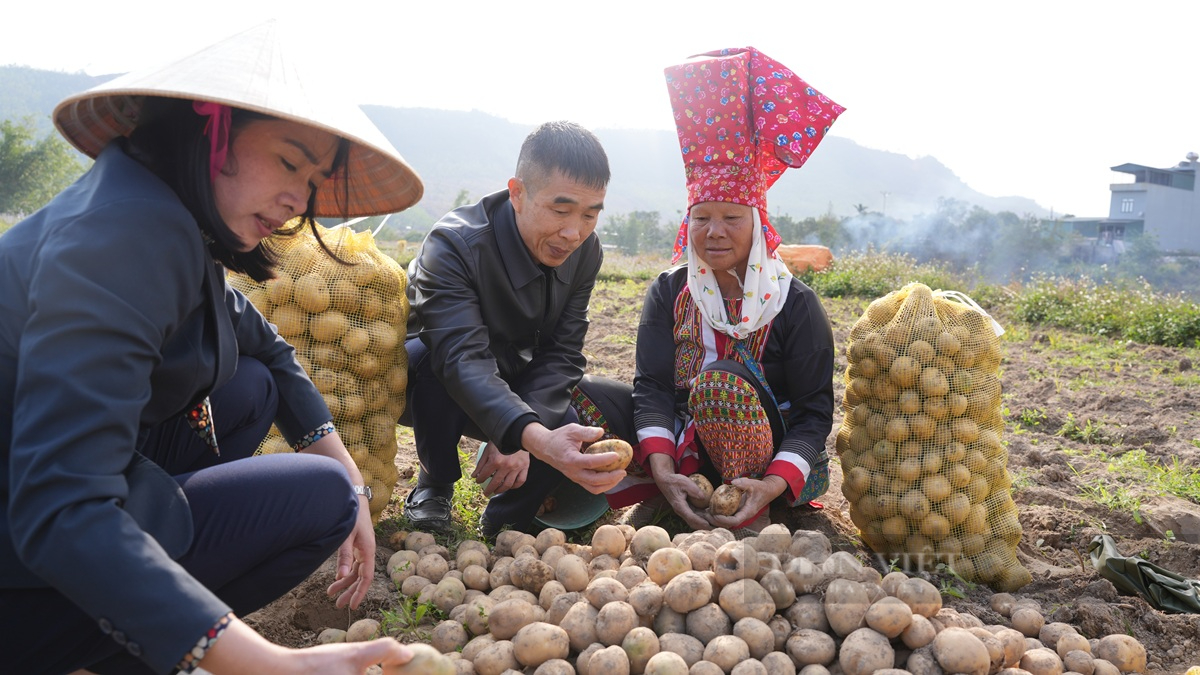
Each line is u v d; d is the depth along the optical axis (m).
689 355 3.39
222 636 1.48
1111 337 10.06
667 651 2.27
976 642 2.21
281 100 1.73
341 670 1.57
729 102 3.09
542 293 3.22
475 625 2.51
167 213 1.68
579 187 2.88
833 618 2.30
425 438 3.40
